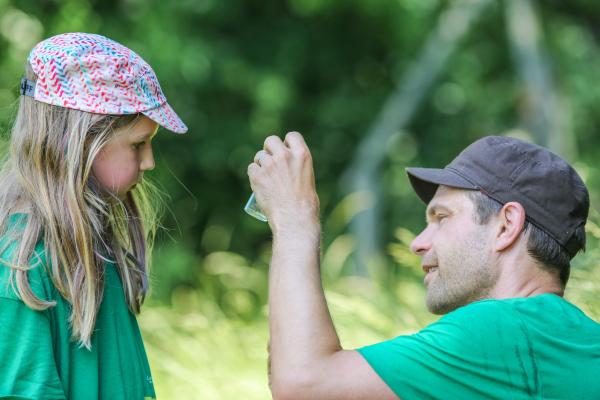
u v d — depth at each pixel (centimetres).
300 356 389
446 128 2114
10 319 374
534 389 388
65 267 387
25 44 1498
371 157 1842
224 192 1933
